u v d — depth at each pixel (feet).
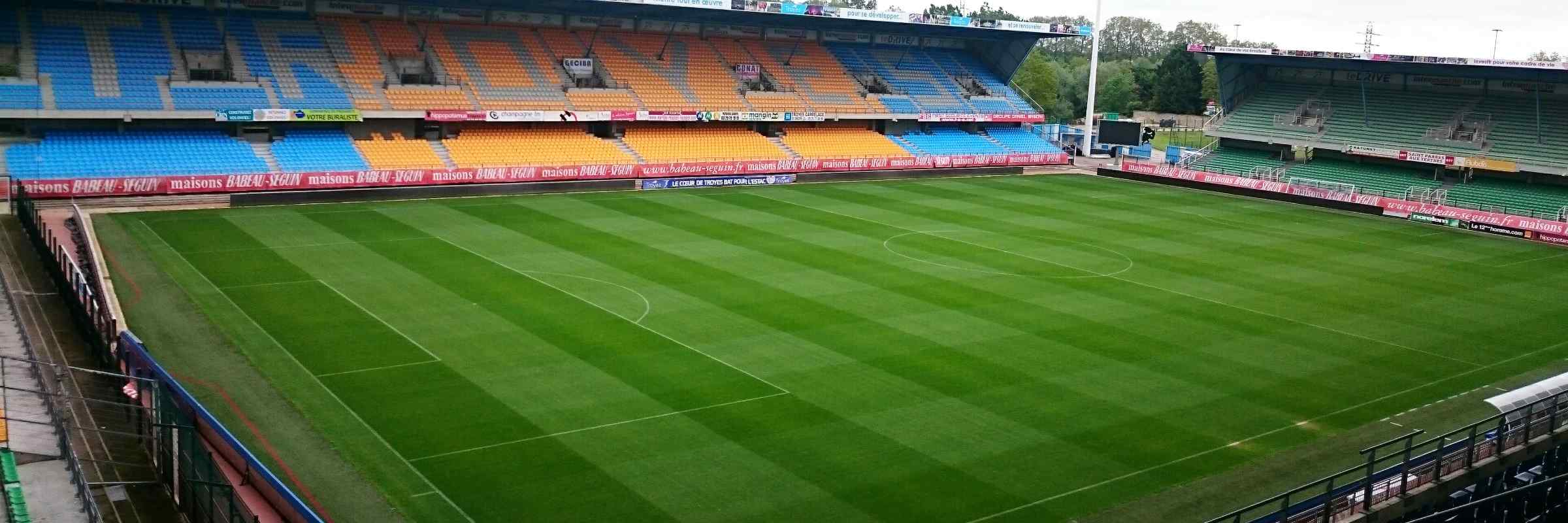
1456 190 241.76
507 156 230.07
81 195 179.83
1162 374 111.24
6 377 96.37
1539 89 251.80
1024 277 153.28
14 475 75.05
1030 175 283.59
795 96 278.87
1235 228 204.95
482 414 94.43
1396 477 83.25
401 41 241.76
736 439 90.43
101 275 131.44
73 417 87.71
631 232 177.88
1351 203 234.17
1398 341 127.54
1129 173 279.90
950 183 259.80
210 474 68.33
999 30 294.05
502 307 127.95
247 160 202.59
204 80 210.18
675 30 285.43
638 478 82.64
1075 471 86.94
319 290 133.28
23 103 188.85
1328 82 286.05
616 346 114.01
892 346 116.98
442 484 80.79
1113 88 517.55
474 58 246.06
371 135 226.17
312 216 181.47
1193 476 86.94
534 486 80.84
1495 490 89.15
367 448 86.89
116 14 215.10
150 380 82.58
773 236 178.70
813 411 97.25
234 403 95.76
